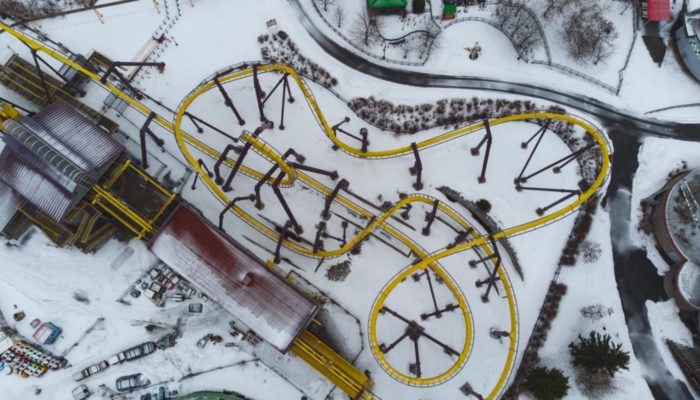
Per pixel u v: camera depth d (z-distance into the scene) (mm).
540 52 67250
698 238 59719
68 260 57375
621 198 63500
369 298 57625
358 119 64688
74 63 55062
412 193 61719
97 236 55188
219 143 62781
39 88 60156
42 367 53812
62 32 64688
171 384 54406
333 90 65312
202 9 66938
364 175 62094
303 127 63625
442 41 67438
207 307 56438
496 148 64438
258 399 54469
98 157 51938
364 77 66312
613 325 59062
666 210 60250
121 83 62656
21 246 57688
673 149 65250
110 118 62031
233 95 64438
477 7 68062
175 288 56844
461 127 65125
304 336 53594
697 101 66938
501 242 60688
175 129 55688
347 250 56031
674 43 67875
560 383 52406
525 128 65438
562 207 62594
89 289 56688
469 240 60031
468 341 51094
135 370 54625
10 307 56062
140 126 62094
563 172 63906
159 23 65938
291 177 55500
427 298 58312
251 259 49656
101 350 55188
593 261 60875
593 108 66562
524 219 61781
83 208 52656
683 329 59781
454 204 62000
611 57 67500
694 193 61281
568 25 67250
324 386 54906
